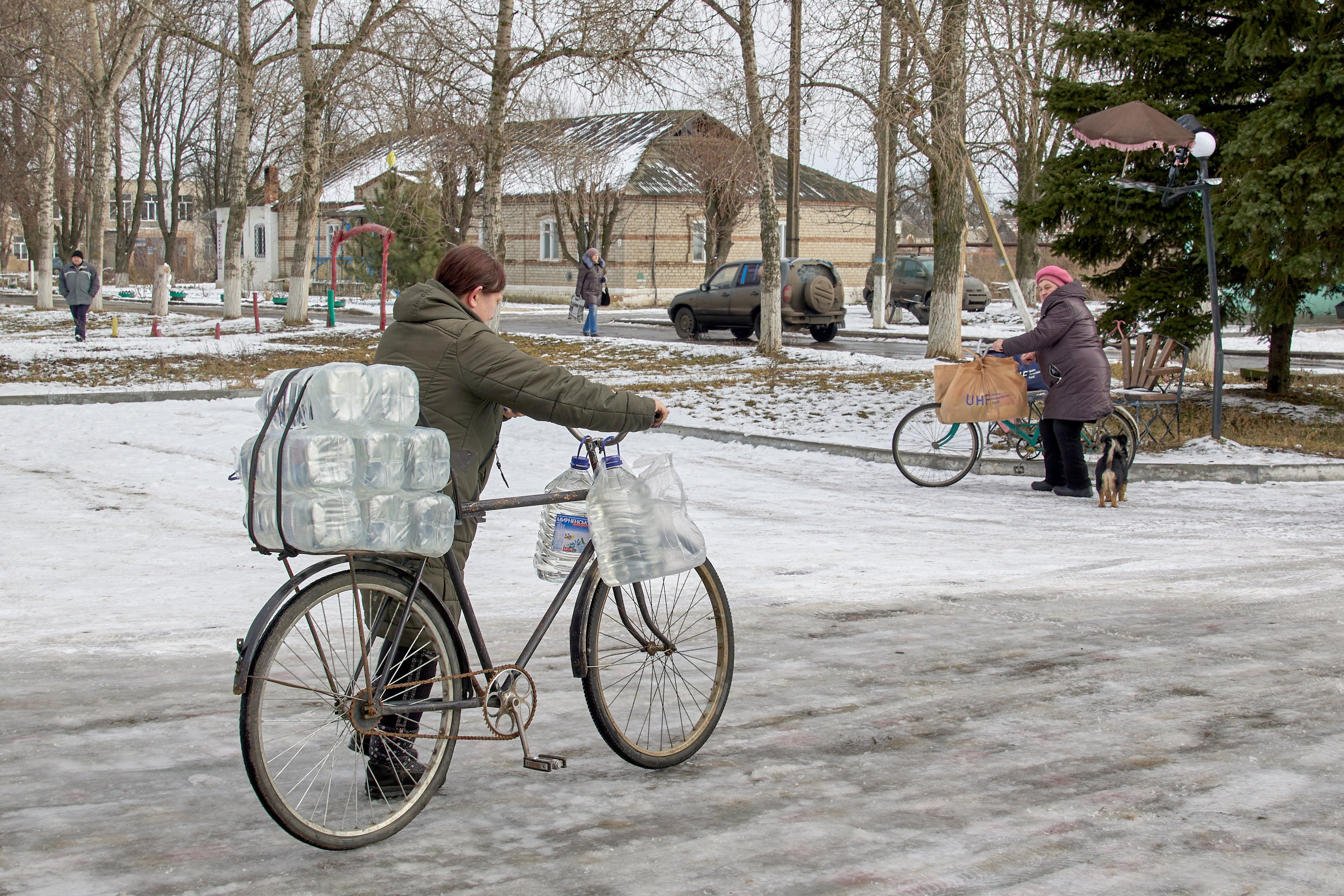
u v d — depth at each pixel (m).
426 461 3.69
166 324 34.00
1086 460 11.88
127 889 3.40
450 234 41.44
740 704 5.20
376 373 3.58
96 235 39.62
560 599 4.25
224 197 78.50
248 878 3.49
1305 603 6.99
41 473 11.76
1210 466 11.91
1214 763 4.50
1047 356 11.05
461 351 4.02
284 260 59.47
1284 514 10.19
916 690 5.39
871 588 7.45
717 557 8.47
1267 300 15.63
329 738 4.04
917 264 38.81
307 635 3.76
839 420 15.66
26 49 33.00
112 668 5.65
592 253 28.98
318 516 3.47
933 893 3.43
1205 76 15.84
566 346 26.55
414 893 3.42
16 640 6.14
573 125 28.27
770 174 23.56
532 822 3.94
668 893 3.43
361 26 28.41
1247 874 3.56
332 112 30.75
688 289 51.97
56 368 21.91
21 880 3.44
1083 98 16.50
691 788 4.25
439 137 26.14
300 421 3.55
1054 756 4.57
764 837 3.83
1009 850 3.73
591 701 4.25
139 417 15.73
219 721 4.89
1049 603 7.04
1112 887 3.47
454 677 3.93
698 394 18.25
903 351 26.77
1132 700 5.25
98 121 38.53
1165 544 8.91
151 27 36.31
